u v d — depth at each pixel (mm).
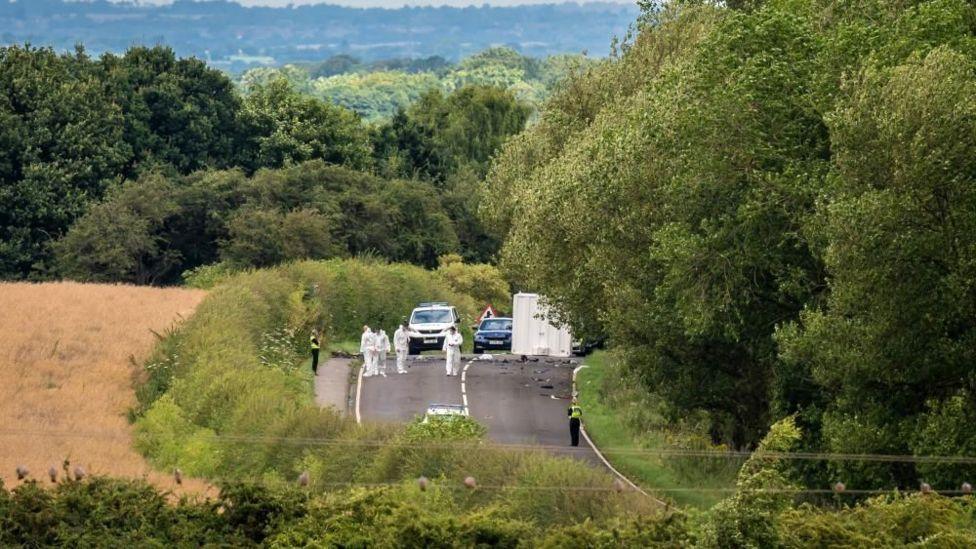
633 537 61375
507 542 64125
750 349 94062
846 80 84875
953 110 74812
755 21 93250
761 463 60188
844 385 81250
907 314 77188
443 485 74438
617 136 106250
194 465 98500
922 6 88750
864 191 78500
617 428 111938
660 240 92062
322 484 84000
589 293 113875
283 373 128000
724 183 91250
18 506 64812
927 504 62000
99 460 97125
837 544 58812
